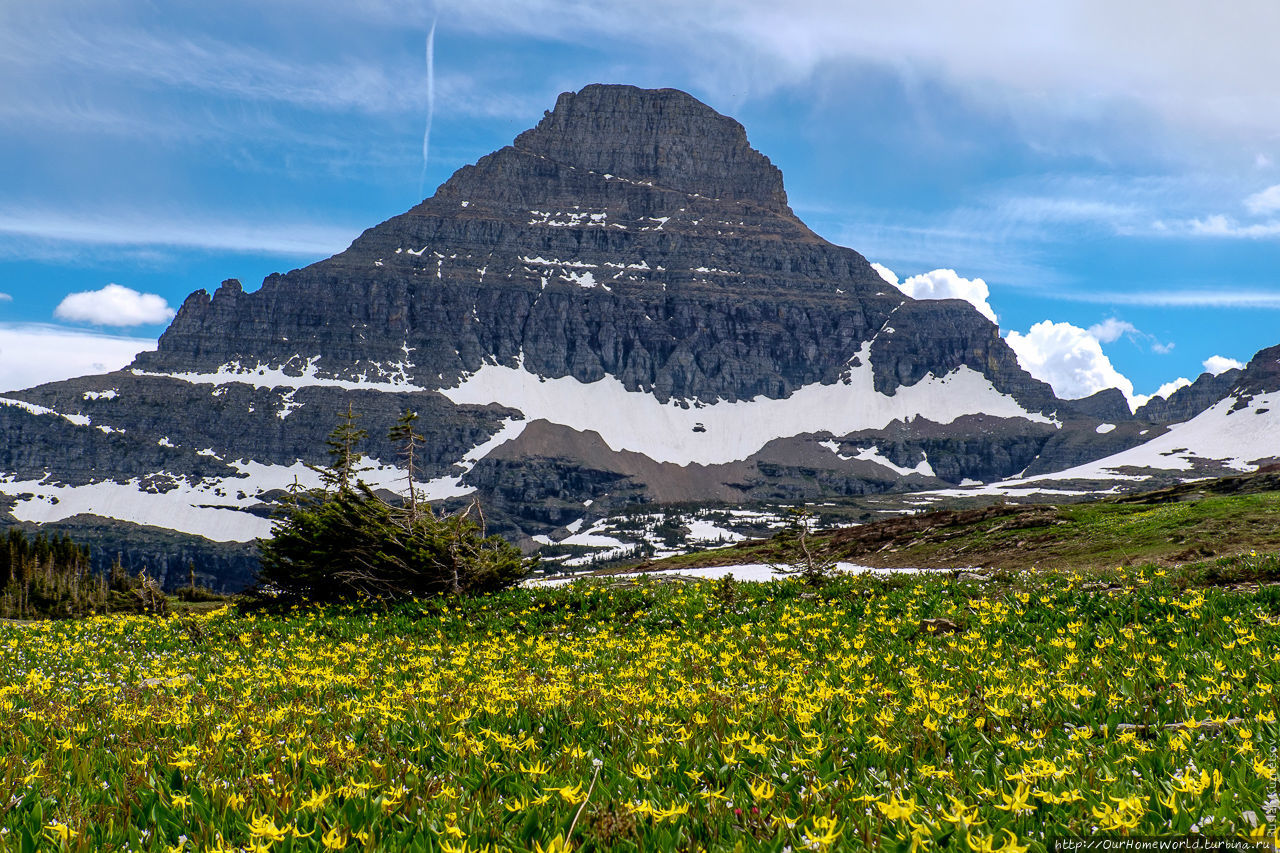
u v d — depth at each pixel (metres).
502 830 5.83
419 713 10.62
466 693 12.10
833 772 6.96
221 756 8.33
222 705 12.28
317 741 9.07
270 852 5.48
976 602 19.75
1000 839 5.13
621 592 26.83
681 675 14.02
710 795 6.39
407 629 25.44
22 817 6.30
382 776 7.46
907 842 5.23
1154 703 9.38
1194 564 23.23
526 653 18.45
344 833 5.64
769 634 19.44
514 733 9.43
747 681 13.26
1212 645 12.94
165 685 14.93
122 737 9.82
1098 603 18.28
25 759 8.51
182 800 6.56
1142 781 6.22
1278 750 6.92
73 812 6.52
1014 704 9.72
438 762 8.10
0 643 22.48
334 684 14.25
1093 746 7.66
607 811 6.07
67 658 19.81
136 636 24.72
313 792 6.38
